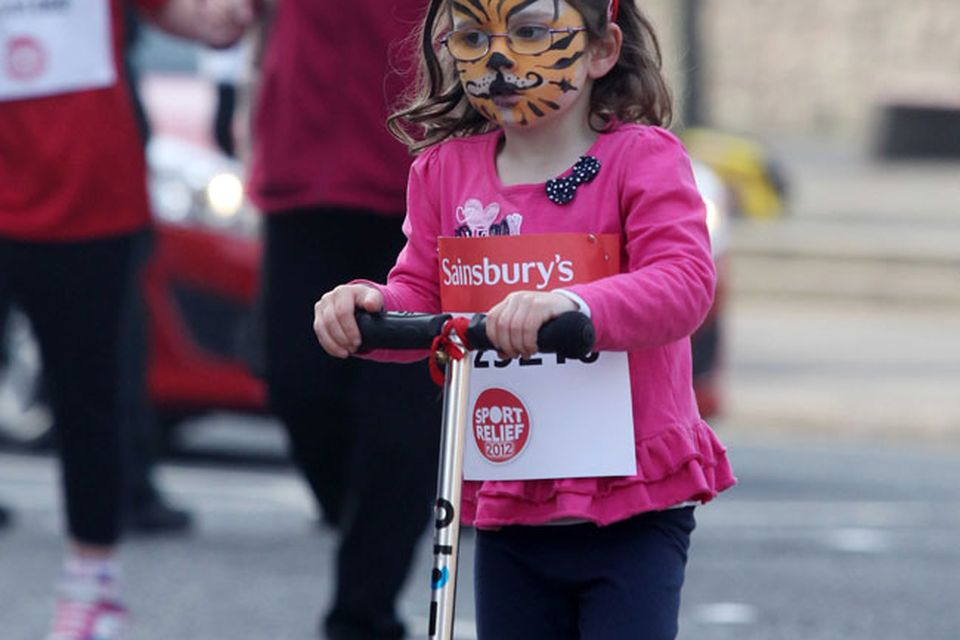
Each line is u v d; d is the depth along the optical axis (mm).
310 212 16156
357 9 15875
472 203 11422
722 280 27516
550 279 11156
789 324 47812
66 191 17047
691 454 11258
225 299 26281
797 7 111812
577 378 11234
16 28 17031
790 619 19922
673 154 11180
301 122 16031
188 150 27062
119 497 17469
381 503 15719
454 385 10281
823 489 28094
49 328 17266
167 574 21375
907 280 52031
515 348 10180
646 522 11336
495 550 11625
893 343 44750
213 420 32625
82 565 17453
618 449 11180
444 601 10180
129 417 18484
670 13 76688
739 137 88500
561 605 11570
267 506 25688
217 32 18188
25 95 17016
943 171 86125
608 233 11164
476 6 11031
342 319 10555
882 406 35812
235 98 23969
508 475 11320
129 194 17250
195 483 27219
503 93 11055
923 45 110375
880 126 92750
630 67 11570
